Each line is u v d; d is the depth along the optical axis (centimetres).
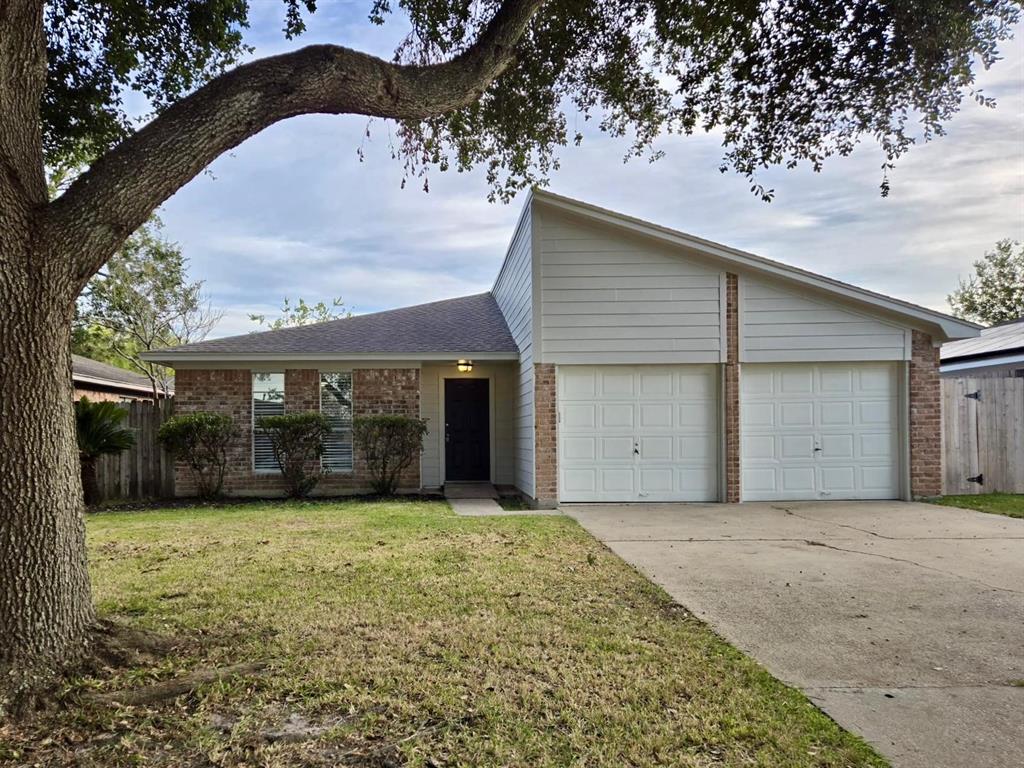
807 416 1070
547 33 671
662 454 1056
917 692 326
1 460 314
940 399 1059
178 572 564
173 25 597
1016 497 1077
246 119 367
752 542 714
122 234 339
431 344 1259
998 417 1145
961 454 1137
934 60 581
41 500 323
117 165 333
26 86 314
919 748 268
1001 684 336
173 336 2331
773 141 686
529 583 525
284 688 325
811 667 358
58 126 584
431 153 758
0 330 311
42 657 317
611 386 1056
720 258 1029
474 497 1158
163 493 1204
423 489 1295
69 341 342
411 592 497
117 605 462
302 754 264
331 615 440
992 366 1436
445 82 460
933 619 443
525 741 274
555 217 1039
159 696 314
